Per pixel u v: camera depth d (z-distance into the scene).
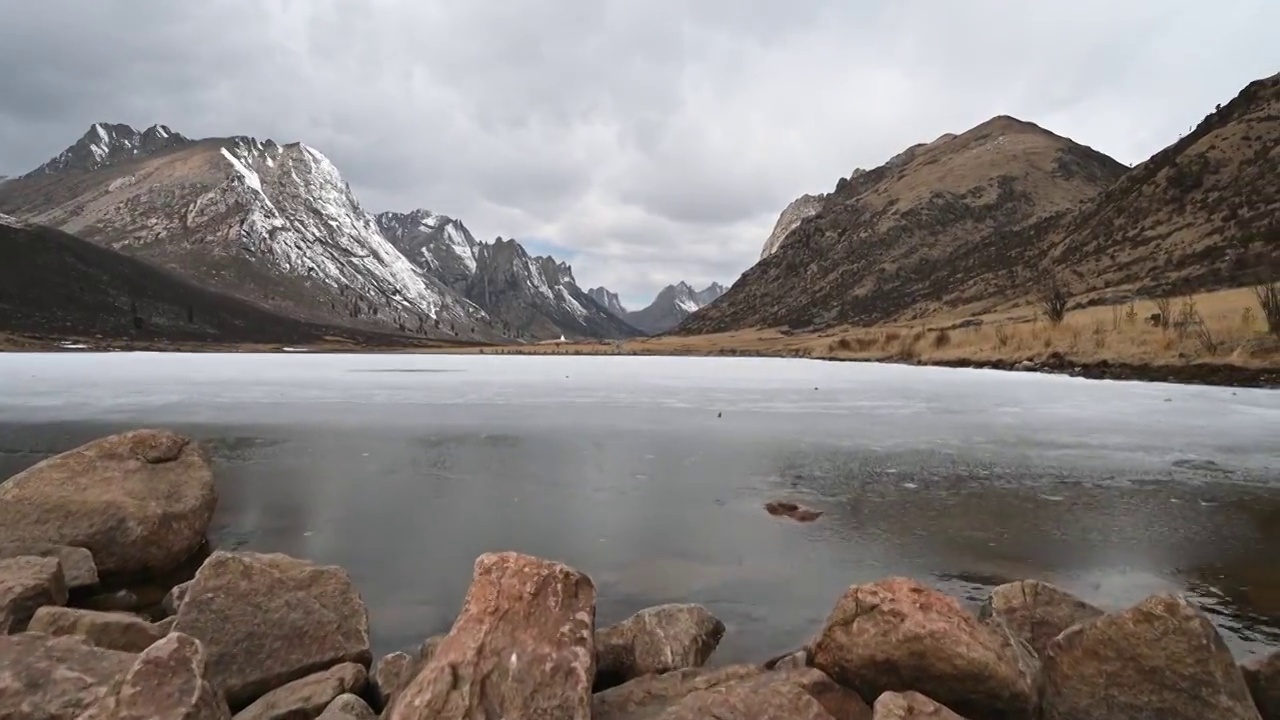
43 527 9.96
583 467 17.58
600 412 29.12
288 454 19.25
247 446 20.52
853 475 16.64
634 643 7.22
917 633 5.91
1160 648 6.07
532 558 6.44
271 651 6.97
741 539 11.77
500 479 16.23
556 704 5.21
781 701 5.57
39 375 50.97
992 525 12.55
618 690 6.04
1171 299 61.06
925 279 153.50
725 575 10.09
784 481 16.02
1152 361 43.62
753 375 55.06
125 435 11.77
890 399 34.16
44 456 18.23
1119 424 24.81
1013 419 26.19
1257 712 5.78
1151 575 10.08
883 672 6.00
